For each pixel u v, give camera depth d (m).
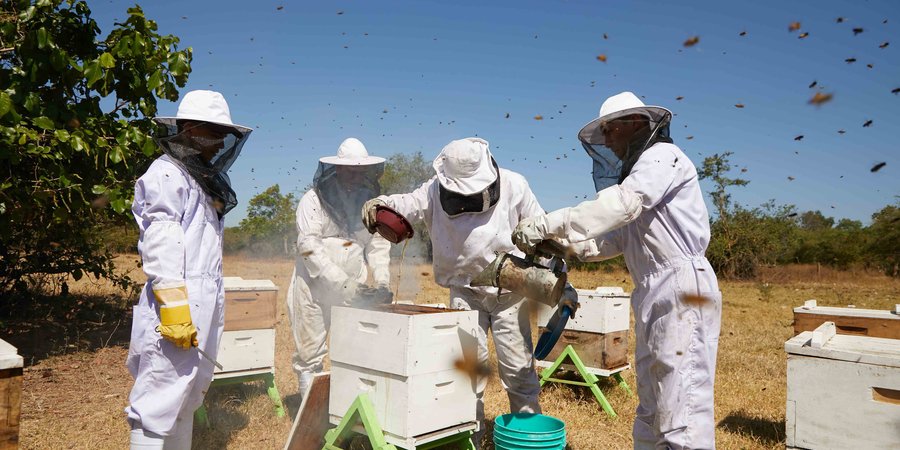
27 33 5.65
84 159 6.10
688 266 2.95
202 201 3.19
